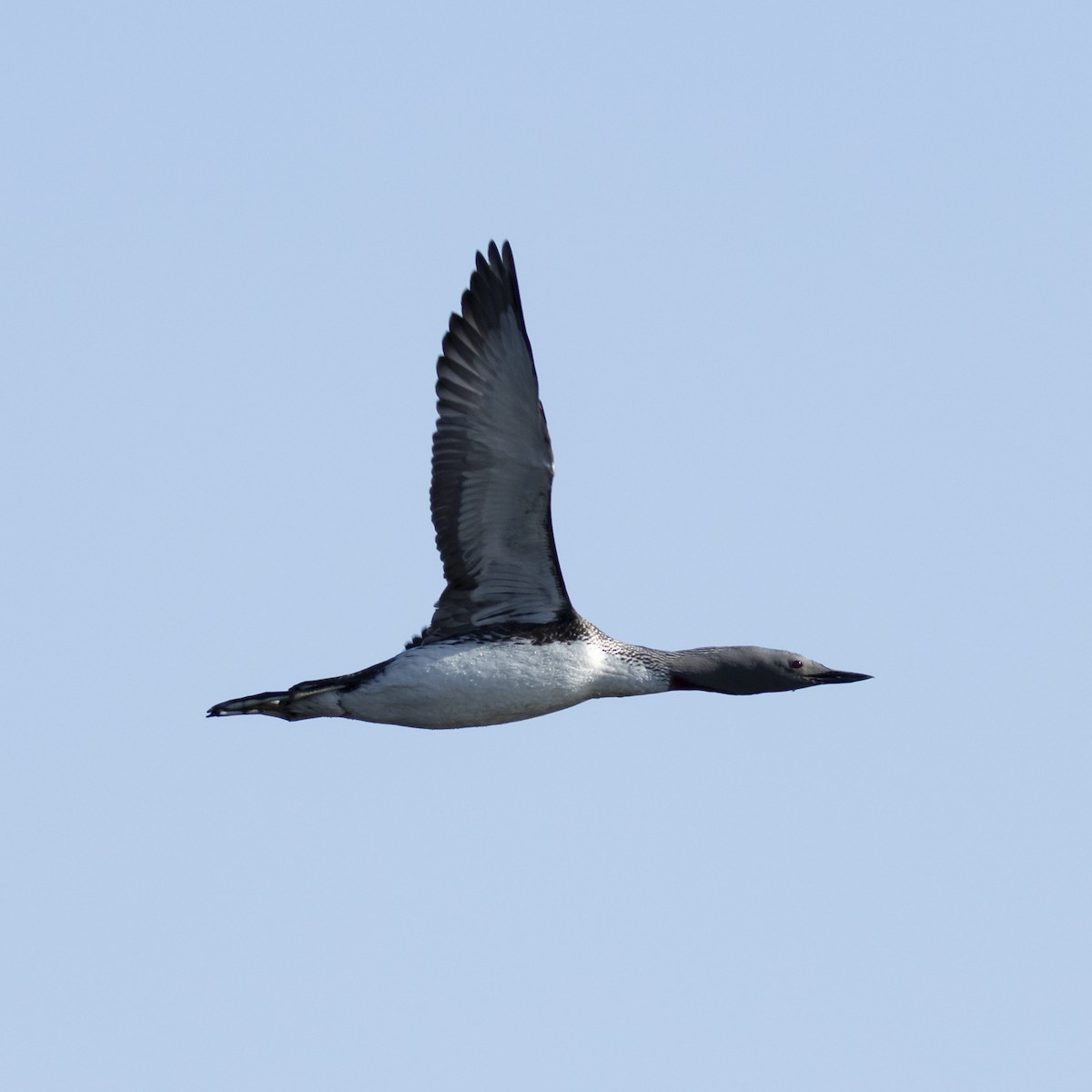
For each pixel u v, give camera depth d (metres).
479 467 15.51
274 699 16.02
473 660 15.80
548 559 15.84
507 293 15.05
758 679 17.16
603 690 16.50
